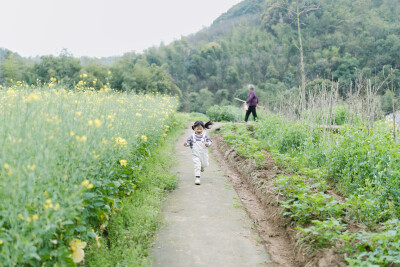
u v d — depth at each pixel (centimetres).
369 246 301
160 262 326
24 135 270
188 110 5809
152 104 920
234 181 616
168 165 687
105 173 360
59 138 290
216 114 1861
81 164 296
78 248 270
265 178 561
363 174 478
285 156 629
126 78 4369
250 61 8819
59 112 353
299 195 390
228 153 815
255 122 1226
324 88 854
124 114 546
